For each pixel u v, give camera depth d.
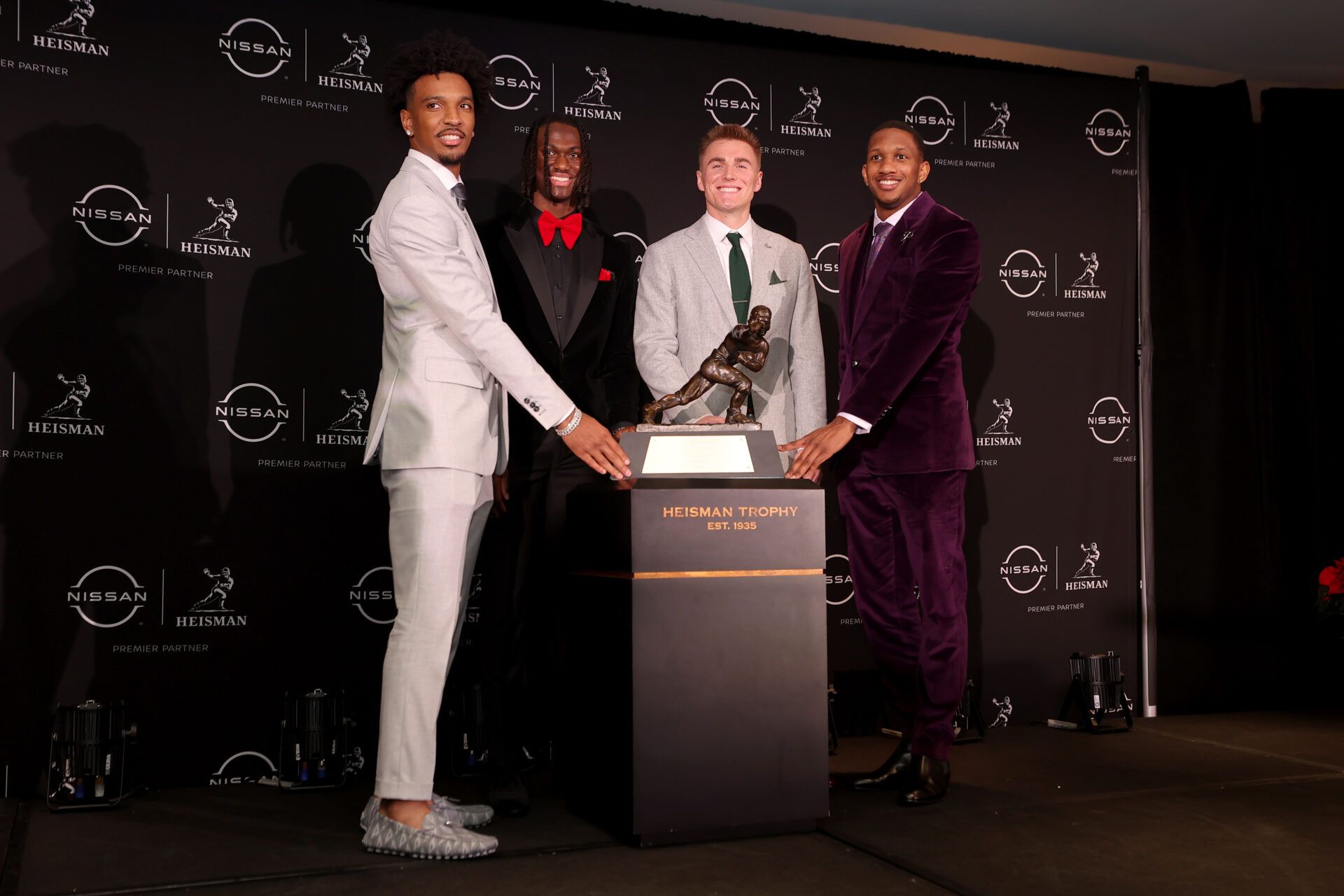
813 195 3.99
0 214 3.14
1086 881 2.20
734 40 3.92
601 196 3.75
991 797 2.93
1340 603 4.10
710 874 2.26
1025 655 4.15
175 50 3.33
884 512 3.05
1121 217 4.38
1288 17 4.21
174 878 2.28
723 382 2.70
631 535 2.46
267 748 3.34
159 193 3.30
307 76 3.46
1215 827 2.61
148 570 3.24
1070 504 4.25
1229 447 4.48
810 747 2.59
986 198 4.21
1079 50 4.54
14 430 3.13
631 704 2.45
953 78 4.18
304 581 3.40
